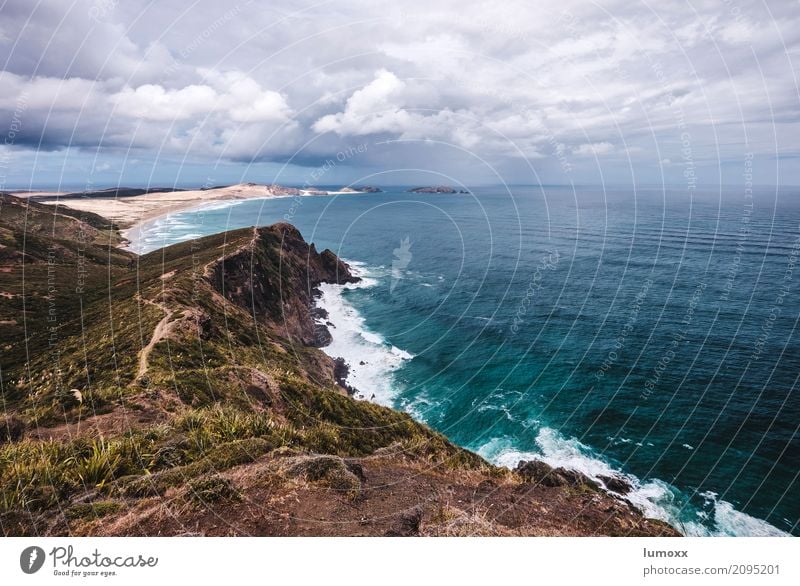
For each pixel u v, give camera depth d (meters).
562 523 7.46
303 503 6.04
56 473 6.38
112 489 6.09
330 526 5.71
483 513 7.06
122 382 14.09
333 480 6.59
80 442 7.48
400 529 5.96
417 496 7.21
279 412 14.00
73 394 11.93
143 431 8.54
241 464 6.81
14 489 5.92
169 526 5.41
